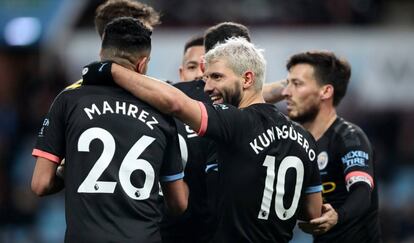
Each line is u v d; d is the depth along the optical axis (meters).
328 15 33.72
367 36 32.75
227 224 11.77
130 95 11.52
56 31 34.66
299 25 33.41
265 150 11.75
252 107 11.95
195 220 13.05
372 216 14.28
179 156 11.80
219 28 13.36
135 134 11.29
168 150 11.66
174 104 11.31
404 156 32.50
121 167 11.15
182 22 33.75
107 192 11.05
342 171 14.02
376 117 32.66
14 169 33.72
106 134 11.23
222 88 11.86
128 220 11.05
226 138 11.59
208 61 12.05
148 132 11.34
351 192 13.38
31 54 36.03
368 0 34.91
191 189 12.98
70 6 34.91
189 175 12.95
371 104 32.44
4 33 34.88
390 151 32.75
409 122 32.69
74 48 34.44
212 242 11.89
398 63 32.41
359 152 13.82
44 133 11.48
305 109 14.46
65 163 11.34
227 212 11.75
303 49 32.62
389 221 29.50
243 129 11.66
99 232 10.94
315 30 32.97
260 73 12.06
